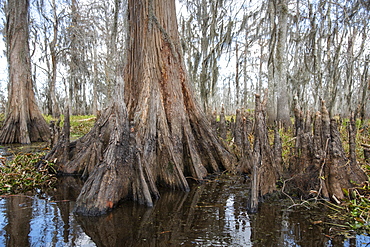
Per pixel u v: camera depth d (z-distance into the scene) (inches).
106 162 174.4
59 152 266.2
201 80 663.1
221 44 653.3
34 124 530.9
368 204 151.6
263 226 138.6
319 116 181.9
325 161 175.5
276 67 541.6
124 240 125.1
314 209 159.9
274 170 188.9
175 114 241.3
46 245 119.5
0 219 148.7
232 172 259.4
